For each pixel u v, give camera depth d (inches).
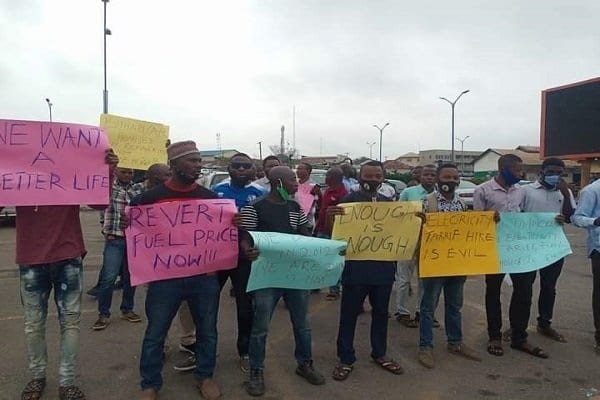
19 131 141.3
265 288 155.9
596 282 198.5
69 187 144.8
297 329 166.7
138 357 185.6
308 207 283.6
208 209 153.8
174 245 150.0
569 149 1105.4
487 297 197.5
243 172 198.5
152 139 250.4
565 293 292.0
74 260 149.6
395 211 171.2
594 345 205.0
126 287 228.7
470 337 215.3
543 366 183.9
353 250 168.7
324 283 163.2
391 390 162.4
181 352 191.5
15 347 192.4
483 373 177.0
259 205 163.5
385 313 177.2
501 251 191.8
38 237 144.4
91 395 154.3
